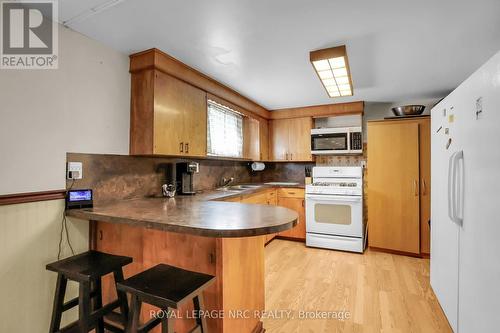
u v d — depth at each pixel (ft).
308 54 7.09
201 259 4.73
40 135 5.30
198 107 8.49
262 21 5.47
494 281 3.88
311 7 4.98
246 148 13.41
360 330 5.93
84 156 6.10
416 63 7.80
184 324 4.88
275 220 4.24
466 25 5.65
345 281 8.39
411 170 10.75
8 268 4.86
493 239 3.92
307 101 12.36
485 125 4.17
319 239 11.73
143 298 3.70
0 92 4.73
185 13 5.17
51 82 5.48
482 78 4.29
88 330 4.39
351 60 7.57
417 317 6.40
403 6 4.96
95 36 6.14
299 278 8.63
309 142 13.47
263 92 10.77
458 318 5.33
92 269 4.56
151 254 5.26
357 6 4.97
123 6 4.96
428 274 8.89
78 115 5.97
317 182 12.34
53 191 5.50
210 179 11.12
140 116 7.02
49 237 5.46
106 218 4.95
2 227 4.77
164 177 8.55
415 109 10.88
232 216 4.63
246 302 5.39
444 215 6.26
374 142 11.33
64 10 5.12
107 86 6.59
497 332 3.80
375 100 12.32
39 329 5.32
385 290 7.77
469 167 4.76
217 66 7.97
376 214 11.29
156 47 6.70
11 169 4.86
